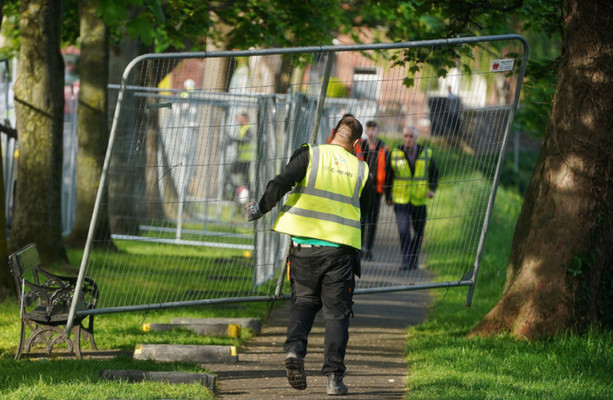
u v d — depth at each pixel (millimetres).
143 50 57625
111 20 22344
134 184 45438
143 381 20125
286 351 20188
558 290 26953
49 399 18047
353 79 25406
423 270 28188
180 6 55469
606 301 27406
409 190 27531
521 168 97625
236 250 41375
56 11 42625
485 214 26922
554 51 41750
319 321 34375
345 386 20797
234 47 58250
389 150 27094
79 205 51500
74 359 23391
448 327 31422
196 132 28703
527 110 47000
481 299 39750
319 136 43594
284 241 34656
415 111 26281
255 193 30578
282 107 33875
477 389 20344
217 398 20141
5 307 31688
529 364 23906
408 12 59250
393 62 27125
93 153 51344
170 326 29125
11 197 52719
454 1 36562
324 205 20703
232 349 24844
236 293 29859
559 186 27266
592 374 22906
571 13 27266
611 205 27078
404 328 32844
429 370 23109
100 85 51312
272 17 58000
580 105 26938
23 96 42312
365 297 41750
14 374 20969
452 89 26234
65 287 24062
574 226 26984
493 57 27266
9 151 52625
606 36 26703
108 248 28422
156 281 28094
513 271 30953
